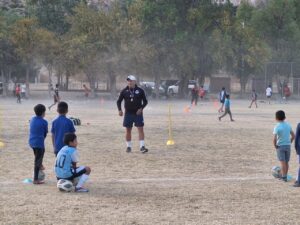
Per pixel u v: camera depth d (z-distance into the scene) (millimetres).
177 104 93688
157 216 16531
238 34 116000
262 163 27469
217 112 69562
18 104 87375
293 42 125875
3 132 41500
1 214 16734
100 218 16281
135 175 23891
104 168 25688
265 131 44188
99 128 45156
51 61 114562
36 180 21750
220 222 15875
